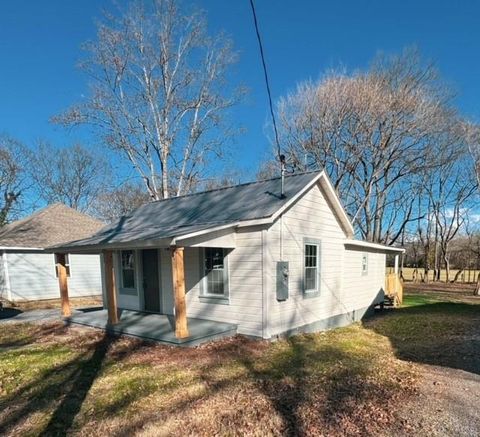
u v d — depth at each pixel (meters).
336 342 7.90
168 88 19.91
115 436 3.58
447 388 4.93
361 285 12.14
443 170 28.73
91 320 8.98
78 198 36.28
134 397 4.55
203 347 6.85
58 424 3.88
